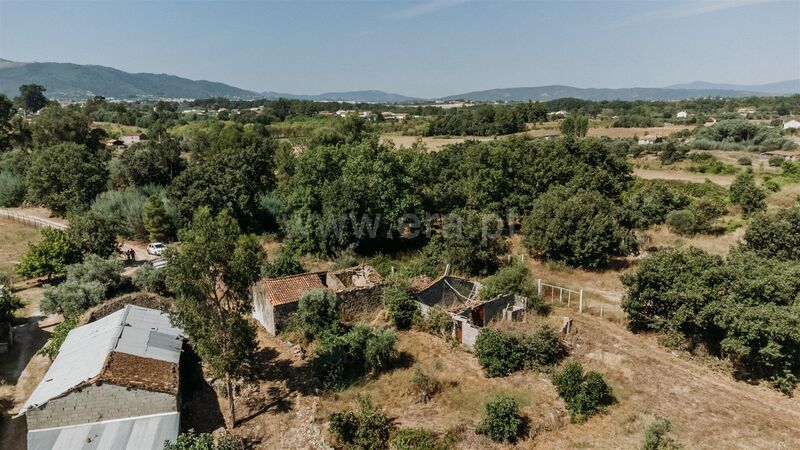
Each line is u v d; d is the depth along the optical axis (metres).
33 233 49.31
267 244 45.47
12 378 23.92
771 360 22.34
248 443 19.36
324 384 23.20
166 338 23.23
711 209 45.53
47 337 28.28
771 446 18.84
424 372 24.39
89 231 39.16
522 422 19.97
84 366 19.80
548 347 24.61
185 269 19.12
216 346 19.59
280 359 25.89
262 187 53.88
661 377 23.56
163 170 62.94
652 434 18.06
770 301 23.17
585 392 21.41
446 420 20.61
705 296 24.38
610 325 28.70
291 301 28.80
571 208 37.59
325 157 44.09
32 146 87.94
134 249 46.59
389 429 19.81
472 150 50.50
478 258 36.19
